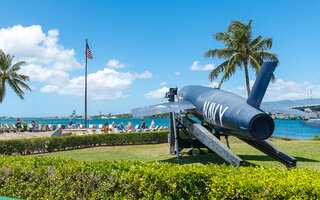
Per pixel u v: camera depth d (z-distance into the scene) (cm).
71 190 526
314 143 1541
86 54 3180
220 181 425
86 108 3184
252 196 395
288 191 384
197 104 1054
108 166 541
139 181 470
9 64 4188
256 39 2527
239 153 1259
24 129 3716
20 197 578
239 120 759
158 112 1004
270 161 1037
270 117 721
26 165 607
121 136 1930
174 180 453
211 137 896
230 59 2422
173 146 1324
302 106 10544
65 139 1692
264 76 738
